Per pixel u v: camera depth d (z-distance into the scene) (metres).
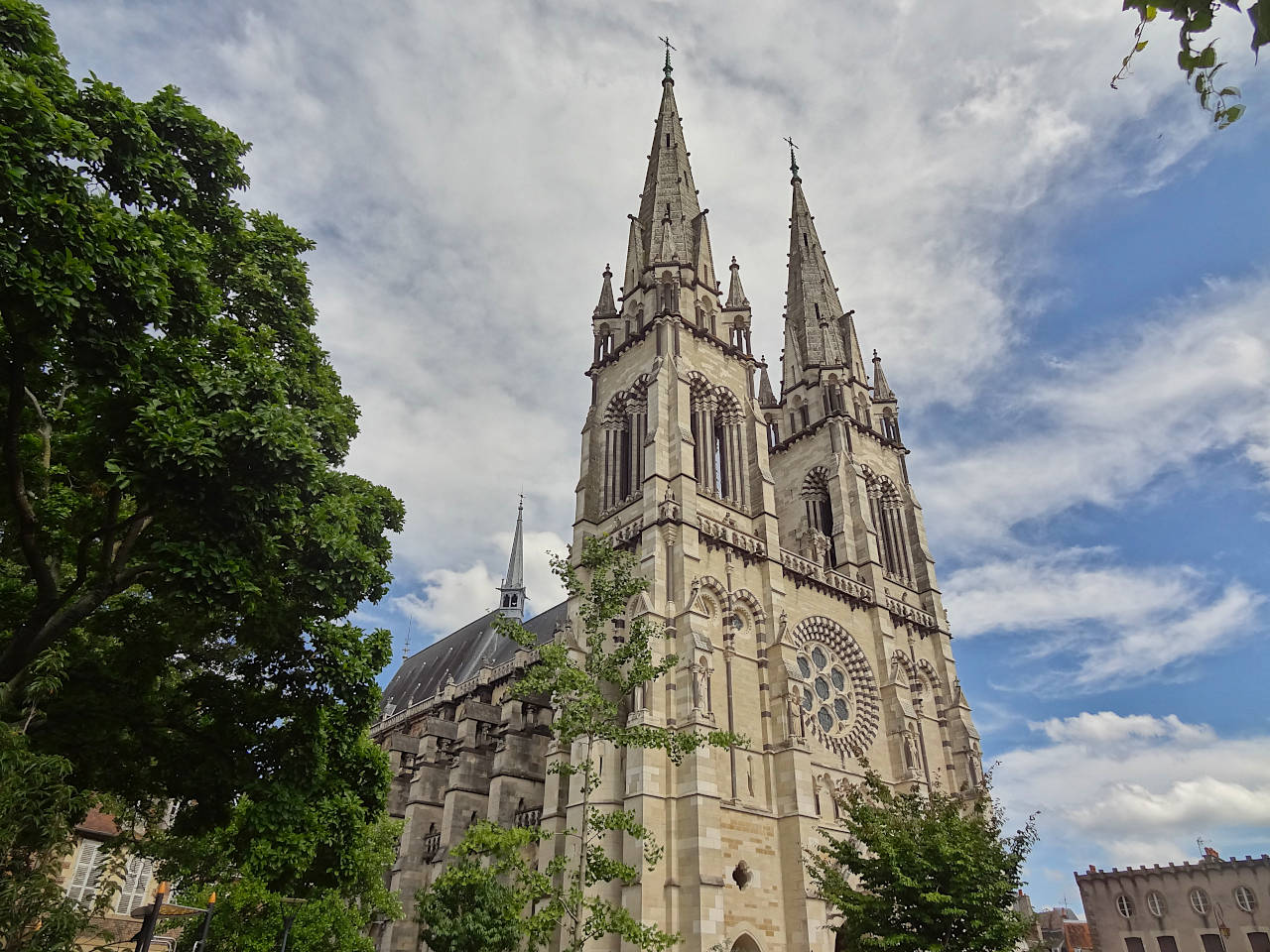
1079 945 103.88
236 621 25.94
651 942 27.38
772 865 45.72
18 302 17.52
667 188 75.12
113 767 24.97
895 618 63.81
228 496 21.12
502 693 65.81
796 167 93.81
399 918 49.12
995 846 35.12
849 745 54.88
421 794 64.12
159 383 20.95
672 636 48.62
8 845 15.56
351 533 27.16
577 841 43.06
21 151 17.88
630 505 57.22
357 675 26.27
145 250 20.17
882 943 31.17
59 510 23.19
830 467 69.25
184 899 45.00
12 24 20.92
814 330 78.88
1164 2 7.03
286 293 29.48
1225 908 71.62
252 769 25.88
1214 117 7.01
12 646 20.36
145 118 22.59
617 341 68.06
